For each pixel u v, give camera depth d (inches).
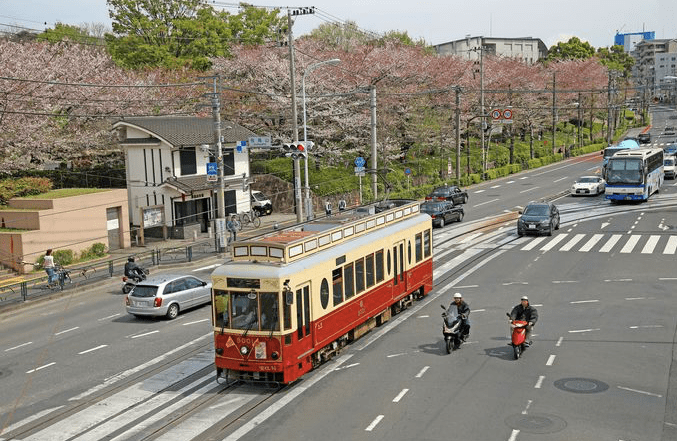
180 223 1792.6
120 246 1628.9
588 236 1505.9
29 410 616.4
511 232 1610.5
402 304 938.1
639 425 530.0
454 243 1493.6
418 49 3213.6
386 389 631.8
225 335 641.6
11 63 1679.4
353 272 767.7
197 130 1887.3
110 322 964.6
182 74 2480.3
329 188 2220.7
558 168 3250.5
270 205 2150.6
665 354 711.1
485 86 3225.9
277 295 625.6
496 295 1016.9
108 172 2134.6
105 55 2281.0
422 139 2824.8
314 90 2310.5
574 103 4308.6
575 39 5915.4
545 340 780.0
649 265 1180.5
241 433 541.0
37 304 1119.0
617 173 1957.4
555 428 527.2
